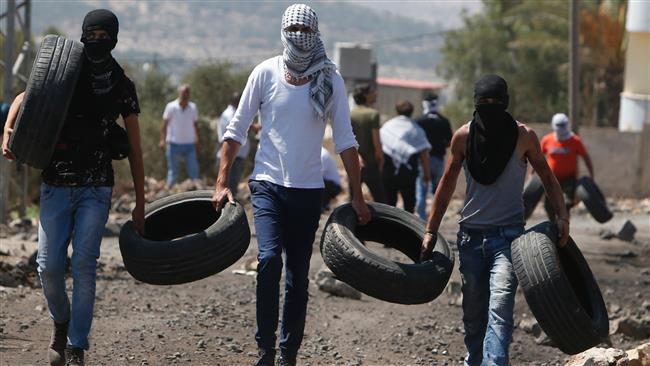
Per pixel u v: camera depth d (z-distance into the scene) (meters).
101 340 14.09
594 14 81.06
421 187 26.55
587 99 84.12
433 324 16.44
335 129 10.96
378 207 11.95
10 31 27.66
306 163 10.77
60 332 10.87
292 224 10.88
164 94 68.56
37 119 10.03
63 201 10.48
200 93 67.50
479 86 10.77
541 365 14.31
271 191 10.80
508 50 89.88
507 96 10.77
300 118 10.70
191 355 13.61
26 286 17.88
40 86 10.04
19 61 28.80
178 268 10.55
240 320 16.12
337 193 28.91
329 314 16.88
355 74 66.62
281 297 17.48
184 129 36.09
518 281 10.65
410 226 11.79
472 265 11.05
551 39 85.06
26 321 14.91
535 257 10.44
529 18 88.31
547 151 24.80
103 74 10.33
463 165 11.16
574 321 10.33
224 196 11.08
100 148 10.54
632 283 20.98
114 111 10.52
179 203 11.66
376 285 10.65
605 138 45.31
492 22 91.12
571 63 44.47
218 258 10.62
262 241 10.64
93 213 10.48
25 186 30.45
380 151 22.89
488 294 11.12
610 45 80.88
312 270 20.75
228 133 10.95
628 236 27.66
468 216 11.05
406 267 10.71
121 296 17.50
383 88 122.06
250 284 19.30
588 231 30.02
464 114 89.31
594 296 11.45
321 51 10.80
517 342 15.66
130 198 34.38
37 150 10.17
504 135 10.76
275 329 10.70
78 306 10.43
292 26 10.55
